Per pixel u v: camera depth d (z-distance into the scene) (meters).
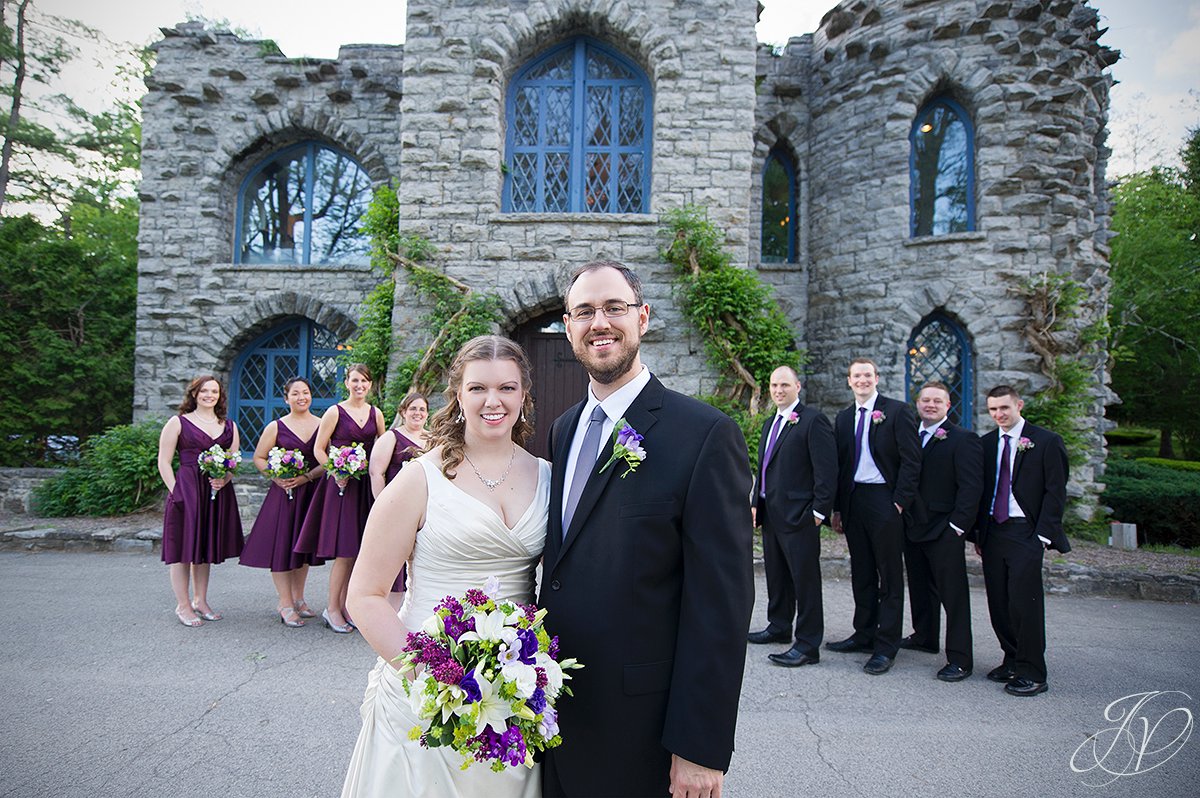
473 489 1.84
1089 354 9.32
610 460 1.78
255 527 5.02
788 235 11.53
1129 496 9.40
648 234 8.70
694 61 8.76
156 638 4.74
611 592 1.72
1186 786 3.02
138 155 17.70
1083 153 9.48
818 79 10.94
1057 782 3.04
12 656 4.36
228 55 11.19
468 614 1.53
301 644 4.66
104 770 2.96
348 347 9.85
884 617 4.52
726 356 8.40
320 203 11.58
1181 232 18.39
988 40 9.48
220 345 10.92
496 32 8.79
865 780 3.03
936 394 4.71
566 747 1.72
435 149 8.76
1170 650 4.95
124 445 9.21
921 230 10.09
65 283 11.97
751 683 4.25
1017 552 4.19
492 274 8.68
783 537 4.76
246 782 2.88
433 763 1.71
